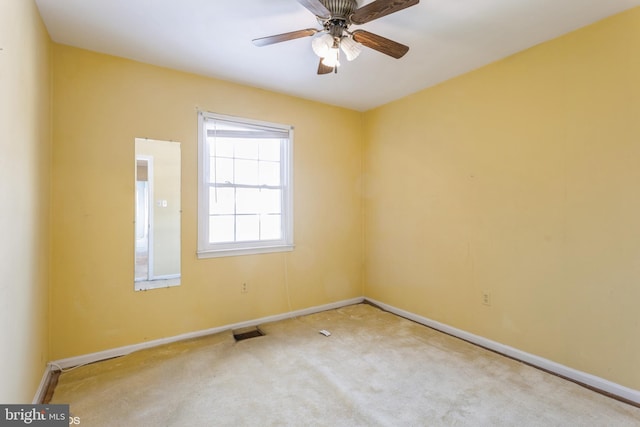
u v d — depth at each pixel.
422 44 2.37
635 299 1.93
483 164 2.73
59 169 2.34
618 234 2.00
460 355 2.55
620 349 1.99
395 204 3.59
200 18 2.05
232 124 3.09
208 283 2.97
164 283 2.76
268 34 2.25
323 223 3.71
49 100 2.26
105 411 1.82
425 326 3.19
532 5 1.90
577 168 2.18
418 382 2.15
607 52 2.03
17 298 1.53
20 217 1.57
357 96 3.46
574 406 1.88
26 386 1.70
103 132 2.50
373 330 3.08
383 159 3.74
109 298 2.53
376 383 2.13
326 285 3.73
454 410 1.85
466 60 2.62
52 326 2.32
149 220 2.69
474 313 2.81
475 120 2.79
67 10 1.96
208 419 1.76
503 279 2.60
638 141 1.92
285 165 3.46
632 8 1.93
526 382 2.15
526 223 2.45
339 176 3.84
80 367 2.34
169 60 2.63
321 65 2.23
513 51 2.48
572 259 2.20
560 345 2.26
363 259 4.05
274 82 3.08
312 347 2.69
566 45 2.22
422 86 3.18
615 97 2.00
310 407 1.87
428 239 3.22
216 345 2.71
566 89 2.22
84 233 2.43
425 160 3.25
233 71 2.84
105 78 2.51
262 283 3.28
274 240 3.40
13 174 1.45
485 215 2.72
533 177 2.41
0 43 1.27
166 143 2.76
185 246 2.85
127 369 2.31
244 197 3.24
